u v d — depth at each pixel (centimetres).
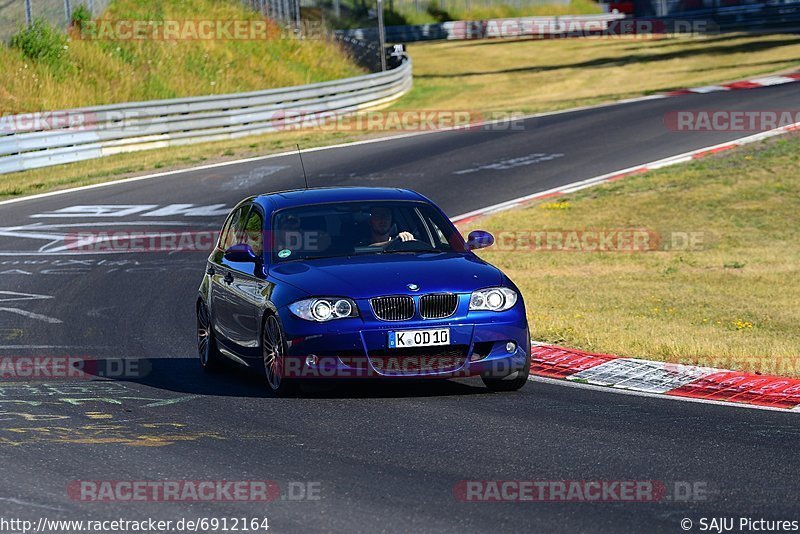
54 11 13300
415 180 8644
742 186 8000
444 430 2784
